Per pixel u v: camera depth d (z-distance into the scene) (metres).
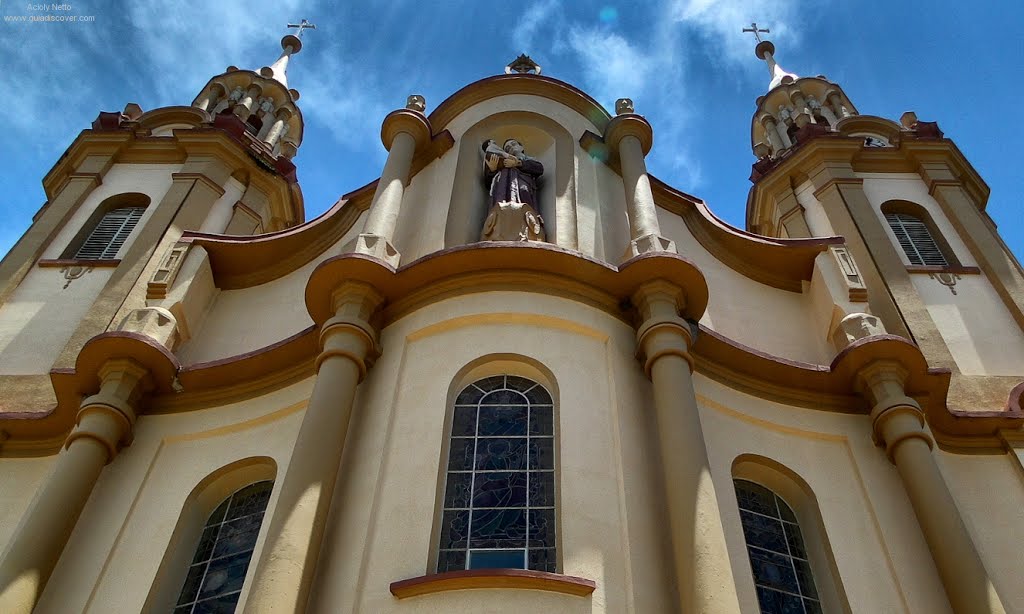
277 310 16.36
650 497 10.97
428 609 9.48
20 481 13.95
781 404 13.91
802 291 16.66
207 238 16.94
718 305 15.96
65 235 20.08
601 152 17.19
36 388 15.78
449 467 11.29
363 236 13.91
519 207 14.95
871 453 13.40
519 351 12.29
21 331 17.22
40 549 11.80
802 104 29.20
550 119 17.70
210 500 13.26
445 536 10.57
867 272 18.75
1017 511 13.55
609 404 11.88
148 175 21.91
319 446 11.10
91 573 12.04
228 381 14.24
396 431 11.60
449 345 12.45
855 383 13.95
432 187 16.28
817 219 21.19
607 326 12.84
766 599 11.83
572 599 9.59
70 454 12.88
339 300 12.92
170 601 12.07
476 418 11.85
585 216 15.46
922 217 21.22
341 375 11.98
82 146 22.50
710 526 10.17
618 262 14.91
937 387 13.90
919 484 12.44
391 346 12.83
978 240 19.84
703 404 13.24
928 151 22.47
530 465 11.31
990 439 14.52
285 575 9.77
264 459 13.10
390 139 17.12
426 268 13.00
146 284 16.86
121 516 12.70
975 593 11.23
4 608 11.13
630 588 9.93
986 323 17.78
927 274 18.95
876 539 12.34
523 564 10.30
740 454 12.97
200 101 28.91
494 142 16.77
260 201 21.97
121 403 13.49
